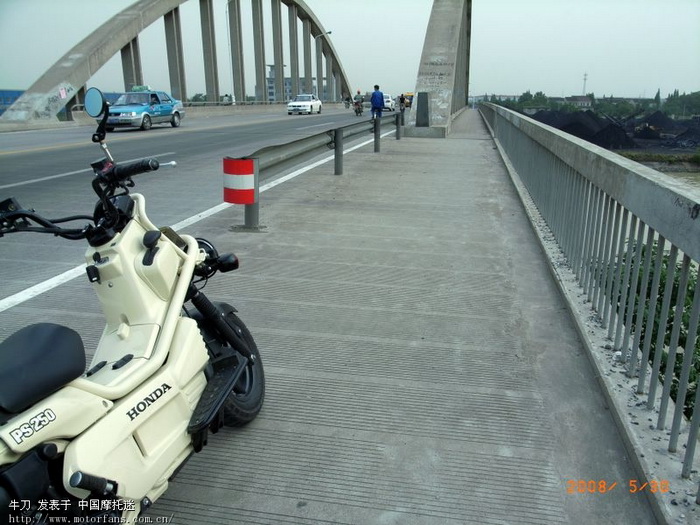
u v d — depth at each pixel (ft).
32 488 5.92
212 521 8.36
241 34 193.88
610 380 11.57
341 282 17.99
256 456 9.77
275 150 26.27
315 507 8.64
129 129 91.81
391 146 61.26
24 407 6.00
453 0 83.76
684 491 8.37
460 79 149.59
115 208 8.09
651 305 10.71
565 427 10.55
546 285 17.95
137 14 143.13
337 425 10.62
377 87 84.64
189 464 9.55
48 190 33.81
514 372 12.53
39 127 101.45
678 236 9.21
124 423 7.11
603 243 14.58
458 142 67.15
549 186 23.76
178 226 24.86
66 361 6.47
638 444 9.47
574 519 8.37
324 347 13.64
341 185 35.40
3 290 17.35
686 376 8.89
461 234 23.89
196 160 48.91
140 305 8.27
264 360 12.98
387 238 23.13
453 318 15.35
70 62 117.39
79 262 20.36
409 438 10.25
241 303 16.21
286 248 21.61
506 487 9.03
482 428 10.52
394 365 12.81
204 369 9.11
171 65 164.35
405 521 8.35
